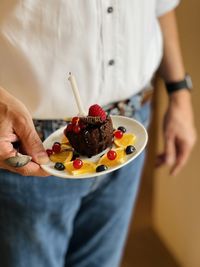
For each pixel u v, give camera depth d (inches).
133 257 49.9
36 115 26.1
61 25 23.7
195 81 39.3
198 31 37.1
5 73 24.8
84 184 29.2
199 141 39.6
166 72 34.0
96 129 21.7
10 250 29.9
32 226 29.1
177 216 47.5
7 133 21.8
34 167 21.6
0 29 23.5
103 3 24.2
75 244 35.7
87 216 33.6
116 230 35.1
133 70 27.7
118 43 25.9
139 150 21.5
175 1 32.5
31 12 23.2
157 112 48.8
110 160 21.0
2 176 26.6
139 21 26.5
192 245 45.2
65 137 23.4
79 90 25.9
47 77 24.9
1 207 28.2
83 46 24.5
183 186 44.6
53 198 28.4
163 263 49.1
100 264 36.7
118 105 28.4
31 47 24.0
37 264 30.9
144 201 56.3
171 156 34.3
